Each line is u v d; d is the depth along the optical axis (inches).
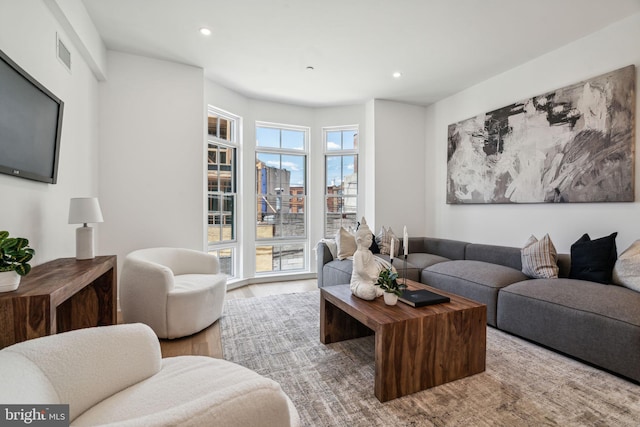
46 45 79.3
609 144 103.6
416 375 69.8
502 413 62.1
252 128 178.9
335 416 61.2
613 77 102.4
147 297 96.8
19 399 26.8
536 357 86.4
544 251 110.2
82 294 90.0
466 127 160.9
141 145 127.9
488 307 108.7
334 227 198.1
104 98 121.6
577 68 113.8
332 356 86.9
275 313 123.7
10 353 33.2
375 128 179.0
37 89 71.4
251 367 80.5
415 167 189.2
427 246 174.9
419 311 75.2
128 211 126.0
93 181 116.0
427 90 165.8
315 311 126.2
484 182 150.8
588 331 80.3
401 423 59.1
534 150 127.4
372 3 93.7
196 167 138.2
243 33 111.0
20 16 67.9
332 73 144.6
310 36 112.8
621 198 100.9
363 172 190.7
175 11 98.4
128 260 102.0
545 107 122.9
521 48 120.5
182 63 134.7
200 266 122.8
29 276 64.5
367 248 95.0
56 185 86.7
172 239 133.6
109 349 41.2
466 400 66.6
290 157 194.2
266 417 29.8
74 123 98.3
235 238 175.8
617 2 92.5
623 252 93.0
